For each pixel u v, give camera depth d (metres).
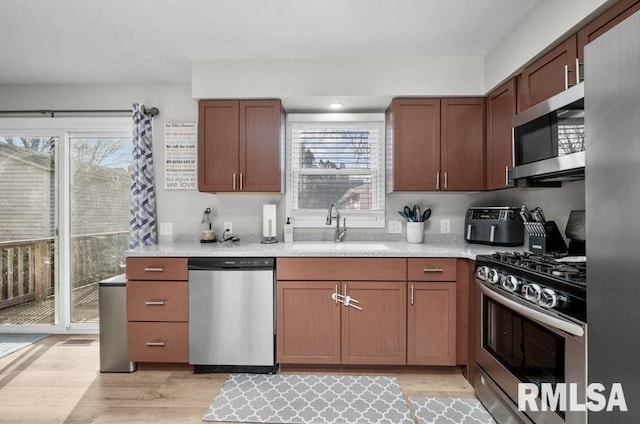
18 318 3.18
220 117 2.67
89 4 1.92
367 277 2.35
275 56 2.58
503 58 2.29
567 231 2.02
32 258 3.18
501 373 1.80
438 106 2.64
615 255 0.90
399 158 2.66
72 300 3.19
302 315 2.37
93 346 2.87
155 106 3.09
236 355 2.36
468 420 1.89
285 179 2.99
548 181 2.12
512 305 1.62
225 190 2.68
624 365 0.87
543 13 1.86
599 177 0.95
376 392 2.17
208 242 2.91
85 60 2.64
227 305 2.36
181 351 2.38
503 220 2.56
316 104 2.82
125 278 2.56
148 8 1.97
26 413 1.96
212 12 2.01
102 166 3.19
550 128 1.68
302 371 2.43
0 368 2.49
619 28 0.88
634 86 0.83
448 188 2.64
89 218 3.20
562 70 1.78
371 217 3.05
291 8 1.97
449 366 2.41
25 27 2.16
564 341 1.31
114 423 1.87
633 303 0.84
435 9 1.99
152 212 2.99
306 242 2.98
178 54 2.54
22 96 3.11
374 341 2.36
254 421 1.89
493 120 2.51
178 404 2.04
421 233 2.89
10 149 3.17
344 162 3.04
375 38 2.31
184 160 3.07
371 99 2.70
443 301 2.34
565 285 1.31
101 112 3.10
